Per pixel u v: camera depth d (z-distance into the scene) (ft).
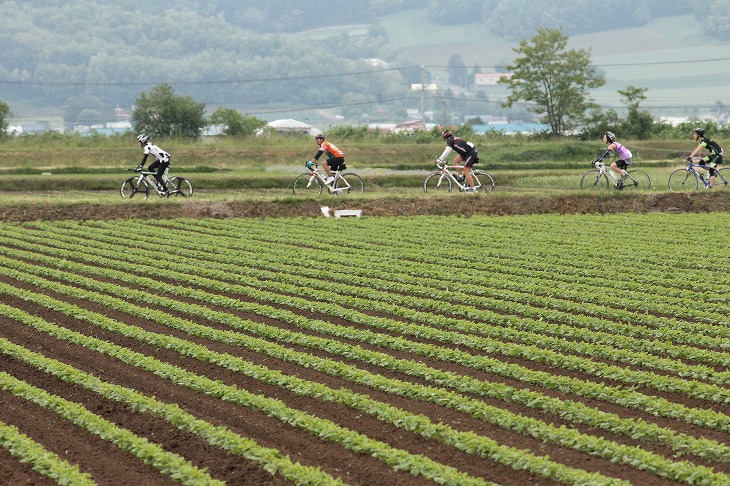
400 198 432.25
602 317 234.79
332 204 430.20
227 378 185.37
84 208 416.87
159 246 338.95
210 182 540.11
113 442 150.71
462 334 212.43
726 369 191.62
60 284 269.44
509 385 180.04
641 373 181.88
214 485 131.64
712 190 430.20
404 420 156.04
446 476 133.39
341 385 180.04
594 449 145.18
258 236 362.94
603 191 438.40
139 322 231.09
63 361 197.16
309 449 148.46
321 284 271.69
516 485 134.72
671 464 137.28
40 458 140.67
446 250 325.83
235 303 245.86
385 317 235.40
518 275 286.46
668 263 298.56
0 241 350.02
